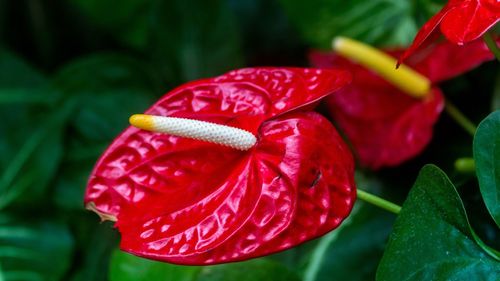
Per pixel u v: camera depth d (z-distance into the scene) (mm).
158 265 608
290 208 512
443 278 509
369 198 552
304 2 754
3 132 797
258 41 888
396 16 755
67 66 808
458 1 515
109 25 823
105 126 799
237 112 548
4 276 754
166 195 538
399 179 698
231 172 537
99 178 542
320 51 759
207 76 796
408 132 667
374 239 662
